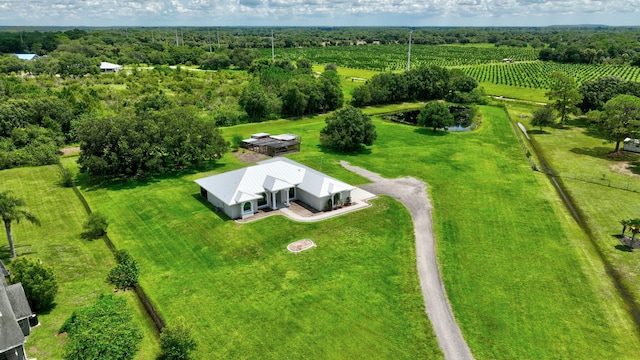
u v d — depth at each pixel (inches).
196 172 2416.3
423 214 1871.3
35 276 1198.9
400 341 1106.1
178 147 2391.7
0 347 946.7
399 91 4751.5
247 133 3388.3
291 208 1925.4
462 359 1045.8
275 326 1158.3
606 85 3693.4
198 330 1141.7
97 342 947.3
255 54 7564.0
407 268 1441.9
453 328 1153.4
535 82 6112.2
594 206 1988.2
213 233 1685.5
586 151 2881.4
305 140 3164.4
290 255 1520.7
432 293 1306.6
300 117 4028.1
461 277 1392.7
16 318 1065.5
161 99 3604.8
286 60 6274.6
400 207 1937.7
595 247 1609.3
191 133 2410.2
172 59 7564.0
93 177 2333.9
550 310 1229.1
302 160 2635.3
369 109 4471.0
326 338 1114.1
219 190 1900.8
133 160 2230.6
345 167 2513.5
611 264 1488.7
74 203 2011.6
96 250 1585.9
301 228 1724.9
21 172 2423.7
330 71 5022.1
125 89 4352.9
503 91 5442.9
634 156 2738.7
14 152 2532.0
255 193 1862.7
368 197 2048.5
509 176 2377.0
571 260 1499.8
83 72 5265.8
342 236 1660.9
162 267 1455.5
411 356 1055.6
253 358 1046.4
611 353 1066.7
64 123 3046.3
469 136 3297.2
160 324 1157.1
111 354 949.8
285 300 1268.5
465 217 1844.2
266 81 4542.3
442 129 3567.9
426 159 2689.5
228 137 3225.9
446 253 1545.3
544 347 1084.5
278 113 4062.5
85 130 2237.9
